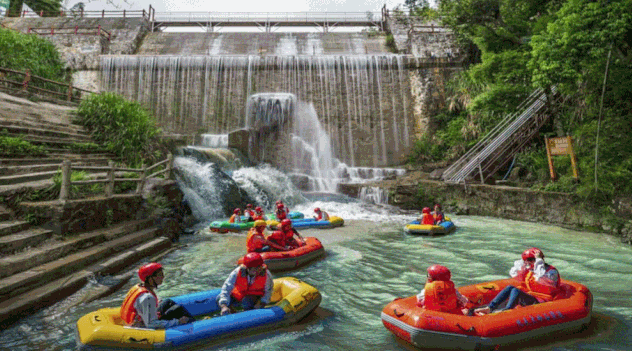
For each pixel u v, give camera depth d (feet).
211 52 101.50
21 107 40.68
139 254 26.50
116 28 104.99
